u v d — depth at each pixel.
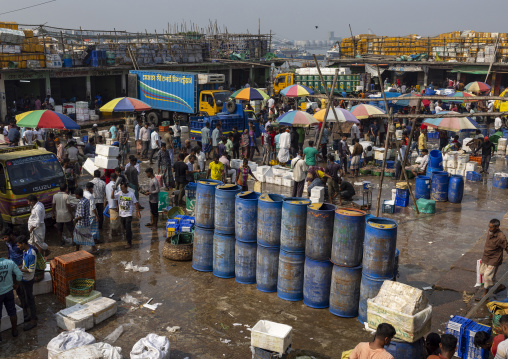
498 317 8.04
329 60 50.09
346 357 6.93
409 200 17.27
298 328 8.67
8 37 28.64
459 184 16.88
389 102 28.77
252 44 55.50
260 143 28.08
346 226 8.80
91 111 32.09
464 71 44.09
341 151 20.95
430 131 26.48
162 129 30.66
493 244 9.71
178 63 43.03
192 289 10.10
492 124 33.50
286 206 9.39
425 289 10.33
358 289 9.04
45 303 9.48
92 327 8.59
